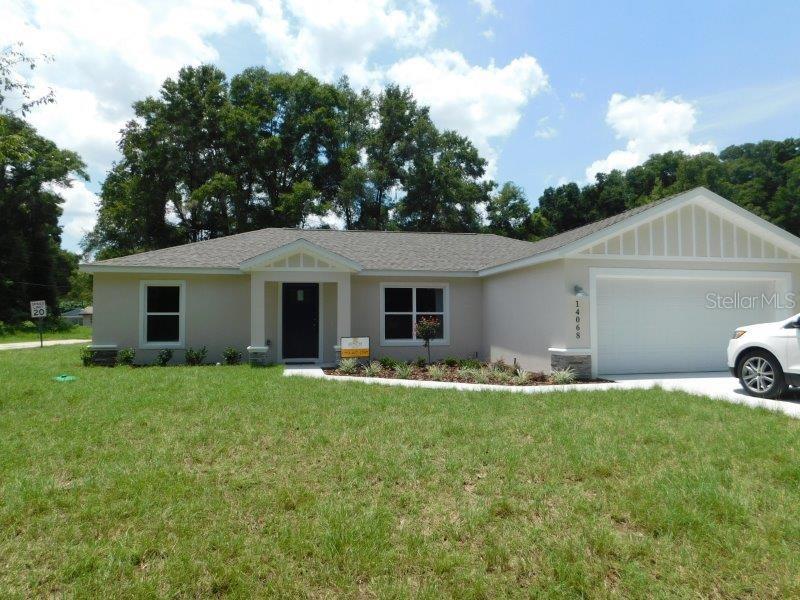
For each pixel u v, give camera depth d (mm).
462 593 2908
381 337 15188
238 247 16047
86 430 6137
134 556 3301
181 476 4633
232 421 6531
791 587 2938
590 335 11203
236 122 35250
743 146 55062
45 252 45188
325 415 6914
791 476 4523
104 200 38875
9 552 3371
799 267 12344
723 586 2977
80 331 43250
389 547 3428
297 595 2918
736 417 6855
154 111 36469
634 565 3178
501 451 5293
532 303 12594
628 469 4785
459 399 8172
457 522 3758
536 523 3734
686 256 11758
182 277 14391
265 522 3791
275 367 12828
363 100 43844
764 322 12422
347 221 41781
